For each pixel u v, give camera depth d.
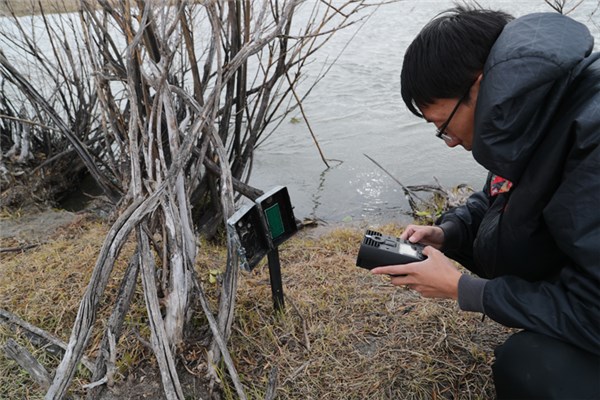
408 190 2.93
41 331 1.60
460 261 1.66
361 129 3.71
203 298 1.40
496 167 1.06
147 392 1.35
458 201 2.64
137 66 1.75
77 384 1.43
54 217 2.61
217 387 1.37
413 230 1.57
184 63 2.92
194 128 1.49
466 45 1.02
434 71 1.06
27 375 1.47
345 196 2.93
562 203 0.99
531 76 0.92
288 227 1.58
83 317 1.27
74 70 3.02
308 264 2.03
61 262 2.03
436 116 1.14
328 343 1.58
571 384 1.07
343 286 1.86
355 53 5.14
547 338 1.10
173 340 1.40
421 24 5.94
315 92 4.32
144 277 1.34
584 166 0.96
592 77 0.98
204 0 1.65
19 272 1.99
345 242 2.25
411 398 1.39
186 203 1.54
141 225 1.44
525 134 1.02
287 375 1.46
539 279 1.25
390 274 1.33
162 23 1.55
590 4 5.19
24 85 2.42
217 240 2.46
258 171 3.22
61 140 3.17
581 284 1.01
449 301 1.76
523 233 1.16
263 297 1.80
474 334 1.61
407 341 1.59
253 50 1.59
